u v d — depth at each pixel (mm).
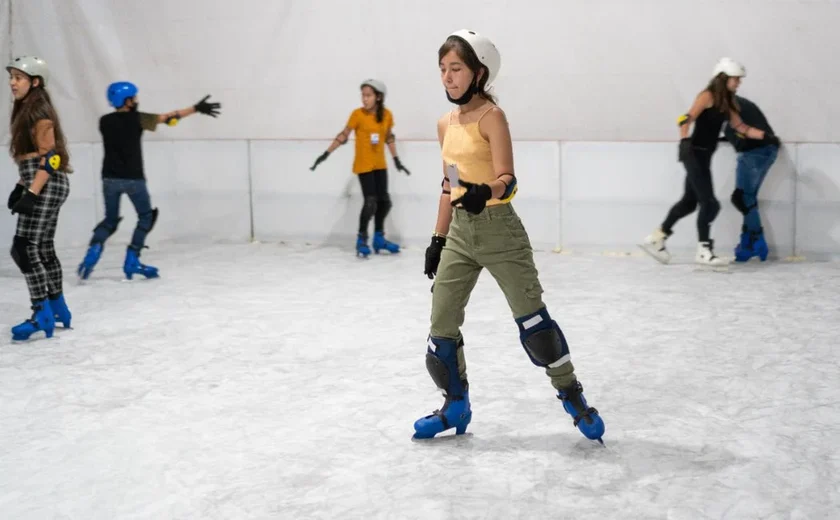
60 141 5129
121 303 6211
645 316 5559
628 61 8469
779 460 3197
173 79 9656
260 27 9375
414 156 8406
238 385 4281
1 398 4141
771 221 7559
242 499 2967
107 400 4090
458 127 3195
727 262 7141
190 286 6816
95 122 9508
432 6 8883
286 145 8891
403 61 9047
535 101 8750
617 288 6457
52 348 5023
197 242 9148
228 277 7180
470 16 8797
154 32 9602
